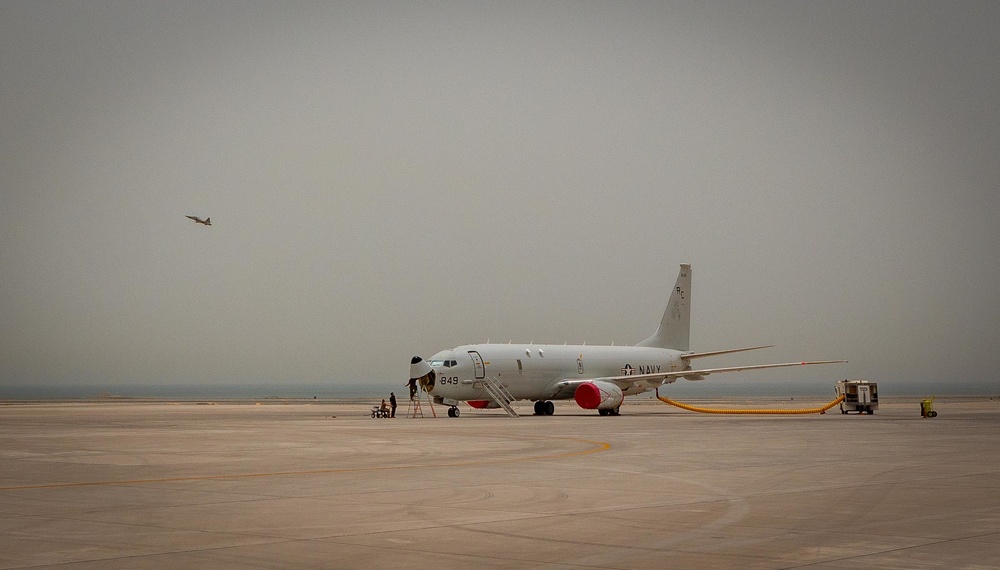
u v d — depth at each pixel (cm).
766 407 10281
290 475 2517
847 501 1992
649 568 1315
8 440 3953
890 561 1361
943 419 6444
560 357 7488
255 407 9656
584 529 1630
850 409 7819
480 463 2878
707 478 2439
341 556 1395
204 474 2548
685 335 8806
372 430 4784
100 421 5881
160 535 1573
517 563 1348
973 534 1586
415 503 1956
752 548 1459
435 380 6725
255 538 1545
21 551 1430
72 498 2044
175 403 12075
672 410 9594
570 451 3369
